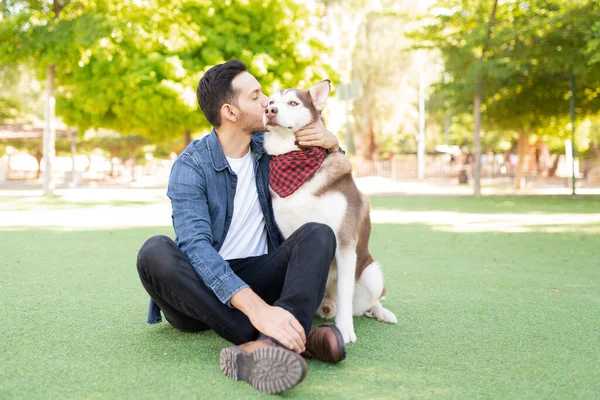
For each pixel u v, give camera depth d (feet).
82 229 26.20
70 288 12.88
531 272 15.71
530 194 59.00
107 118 51.21
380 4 89.81
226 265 7.57
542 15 48.11
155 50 47.91
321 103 9.80
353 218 9.26
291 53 50.67
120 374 7.08
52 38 43.34
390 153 130.41
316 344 7.52
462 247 21.04
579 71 48.37
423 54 97.04
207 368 7.34
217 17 48.62
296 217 9.16
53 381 6.81
